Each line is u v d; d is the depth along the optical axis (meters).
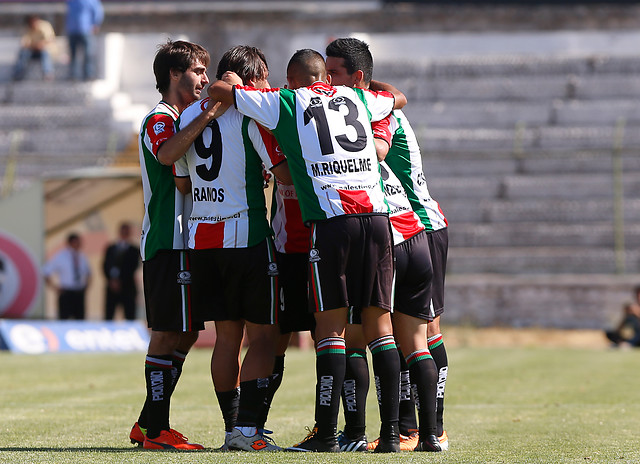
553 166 81.06
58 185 57.28
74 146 84.81
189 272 18.52
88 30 90.56
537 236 75.31
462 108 86.38
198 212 18.19
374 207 17.53
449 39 94.88
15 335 51.94
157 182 18.73
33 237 57.41
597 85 87.69
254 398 17.89
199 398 29.59
